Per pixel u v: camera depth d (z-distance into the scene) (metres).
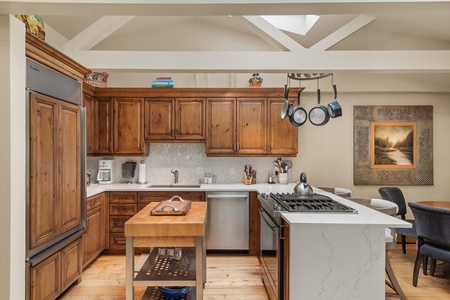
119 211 3.80
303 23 3.74
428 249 2.72
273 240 2.37
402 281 2.98
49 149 2.29
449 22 3.19
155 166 4.47
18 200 1.91
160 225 2.02
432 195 4.50
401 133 4.50
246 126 4.16
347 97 4.51
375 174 4.51
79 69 2.81
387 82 4.37
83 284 2.95
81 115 2.86
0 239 1.84
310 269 1.90
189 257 2.62
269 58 3.33
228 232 3.81
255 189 3.78
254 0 1.71
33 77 2.12
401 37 3.61
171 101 4.15
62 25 3.53
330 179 4.52
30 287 2.07
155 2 1.70
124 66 3.35
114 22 3.36
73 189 2.69
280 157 4.45
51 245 2.35
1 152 1.84
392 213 2.49
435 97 4.51
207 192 3.81
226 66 3.34
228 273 3.21
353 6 1.74
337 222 1.90
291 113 3.00
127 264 2.07
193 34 4.33
